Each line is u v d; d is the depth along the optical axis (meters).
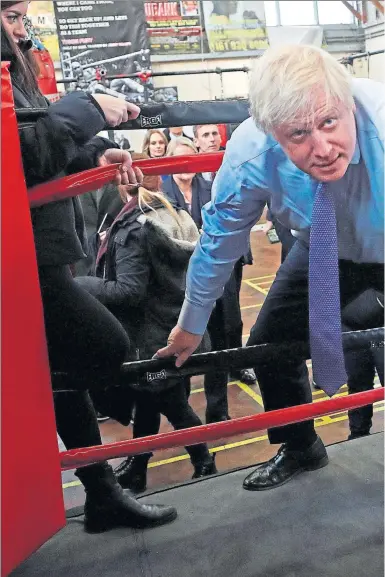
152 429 1.58
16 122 0.95
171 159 1.24
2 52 1.02
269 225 1.39
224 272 1.37
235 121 1.28
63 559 1.32
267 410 1.57
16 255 0.97
